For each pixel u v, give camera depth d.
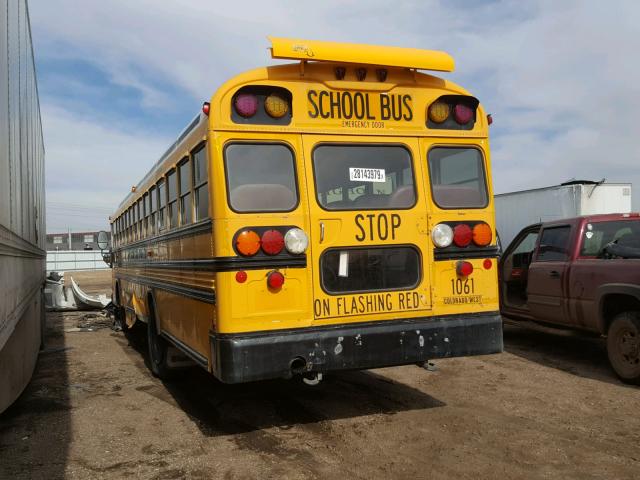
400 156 4.73
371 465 4.05
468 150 4.96
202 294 4.60
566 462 4.06
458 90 4.94
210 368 4.38
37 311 8.65
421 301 4.67
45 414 5.56
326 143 4.50
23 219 5.85
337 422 5.06
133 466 4.18
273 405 5.67
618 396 5.79
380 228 4.57
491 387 6.20
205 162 4.47
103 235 13.93
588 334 7.71
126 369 7.85
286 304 4.27
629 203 12.02
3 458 4.38
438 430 4.78
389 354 4.49
